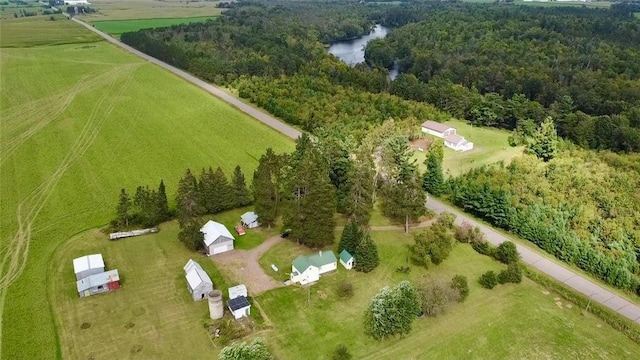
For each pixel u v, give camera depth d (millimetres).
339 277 86125
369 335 72625
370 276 86688
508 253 91312
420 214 101250
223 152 137125
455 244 98188
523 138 155125
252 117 166375
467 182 116625
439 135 157125
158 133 149375
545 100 189625
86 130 149750
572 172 123812
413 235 100625
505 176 119625
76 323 72500
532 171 124875
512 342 72625
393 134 138375
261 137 149000
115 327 72000
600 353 71438
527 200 108875
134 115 164625
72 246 91500
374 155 126625
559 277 89250
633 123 159625
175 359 66750
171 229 98875
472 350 70750
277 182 105250
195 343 69562
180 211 91312
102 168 124500
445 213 102500
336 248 94625
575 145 155125
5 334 69812
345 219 106938
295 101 174125
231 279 84125
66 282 81562
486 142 158375
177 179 120250
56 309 75125
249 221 100125
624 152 146125
